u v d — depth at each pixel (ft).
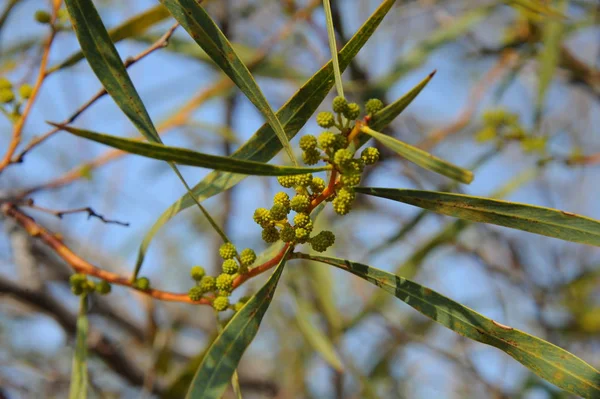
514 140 2.42
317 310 2.58
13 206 1.81
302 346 3.03
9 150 1.80
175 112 2.72
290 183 1.48
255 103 1.49
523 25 2.65
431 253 2.39
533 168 2.45
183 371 2.06
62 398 2.91
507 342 1.51
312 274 2.42
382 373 3.02
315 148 1.46
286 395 3.04
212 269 3.13
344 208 1.45
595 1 2.57
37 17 1.78
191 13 1.50
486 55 2.75
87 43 1.51
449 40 2.47
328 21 1.47
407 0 2.88
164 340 2.52
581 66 2.83
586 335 3.24
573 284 3.33
